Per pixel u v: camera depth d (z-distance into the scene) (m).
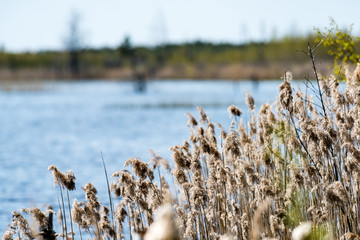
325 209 19.83
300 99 23.58
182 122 115.88
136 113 140.50
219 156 22.78
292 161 20.58
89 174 49.16
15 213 21.50
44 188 49.44
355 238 18.23
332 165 20.83
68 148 81.38
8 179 54.78
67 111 151.00
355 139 21.39
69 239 23.14
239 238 21.36
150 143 84.12
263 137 23.56
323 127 21.67
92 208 21.72
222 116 111.44
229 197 23.92
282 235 19.73
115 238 21.48
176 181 22.39
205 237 22.97
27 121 126.75
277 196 21.17
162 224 5.09
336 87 23.19
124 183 21.22
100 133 101.25
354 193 19.91
